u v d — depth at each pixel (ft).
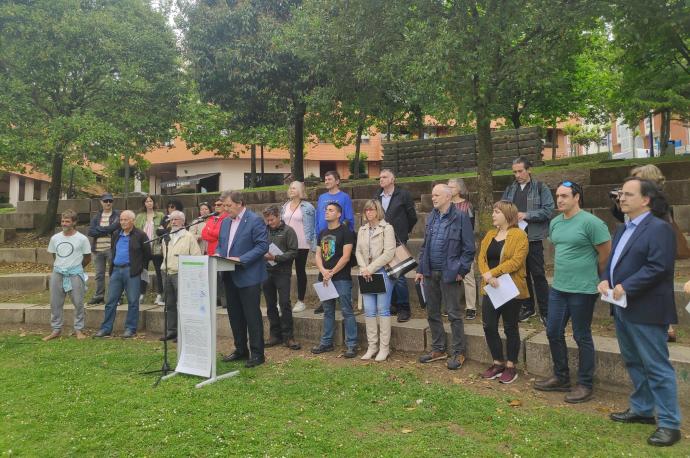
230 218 18.44
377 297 18.02
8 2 34.24
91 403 14.03
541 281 18.78
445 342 17.53
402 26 23.47
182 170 110.83
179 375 16.76
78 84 38.40
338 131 60.44
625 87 38.09
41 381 16.34
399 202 20.57
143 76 39.45
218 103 40.29
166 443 11.41
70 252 22.88
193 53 38.01
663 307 11.31
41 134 34.45
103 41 36.52
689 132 96.89
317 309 21.90
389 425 12.41
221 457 10.70
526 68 20.71
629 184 11.91
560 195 13.82
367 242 18.10
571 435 11.59
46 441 11.76
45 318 25.57
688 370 13.17
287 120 42.42
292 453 10.80
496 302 15.08
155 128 40.04
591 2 20.80
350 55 31.71
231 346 20.99
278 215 20.03
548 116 62.34
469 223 16.80
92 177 99.40
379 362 17.54
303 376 16.24
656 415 12.07
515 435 11.67
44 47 34.99
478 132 23.41
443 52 19.84
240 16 37.11
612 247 12.41
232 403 13.84
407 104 38.06
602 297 12.05
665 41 28.19
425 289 17.42
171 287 22.16
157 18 41.65
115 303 23.15
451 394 14.16
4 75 35.29
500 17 20.31
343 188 38.50
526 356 16.14
